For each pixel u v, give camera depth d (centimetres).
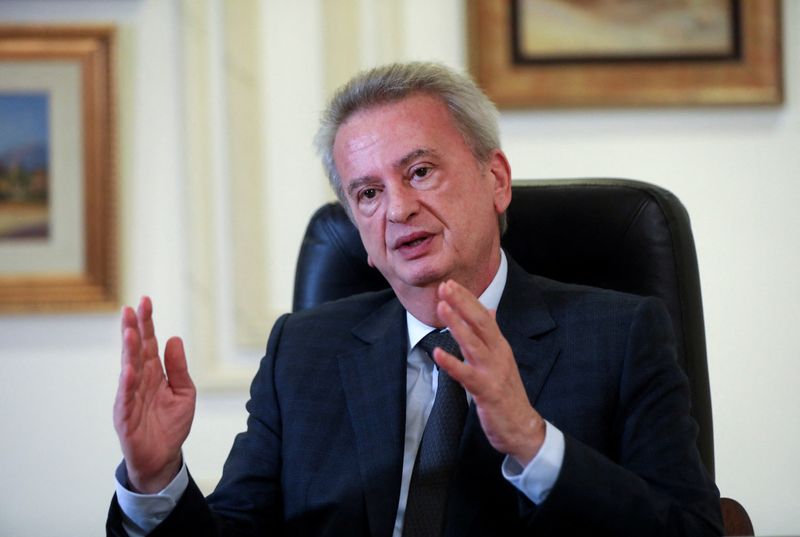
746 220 965
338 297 634
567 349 505
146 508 455
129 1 984
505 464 443
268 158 978
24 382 973
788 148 966
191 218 969
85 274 974
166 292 977
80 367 976
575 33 961
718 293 963
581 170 969
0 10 980
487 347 420
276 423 556
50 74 977
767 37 956
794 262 962
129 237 979
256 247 973
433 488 487
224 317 976
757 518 955
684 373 517
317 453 525
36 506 969
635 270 571
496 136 536
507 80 959
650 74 959
